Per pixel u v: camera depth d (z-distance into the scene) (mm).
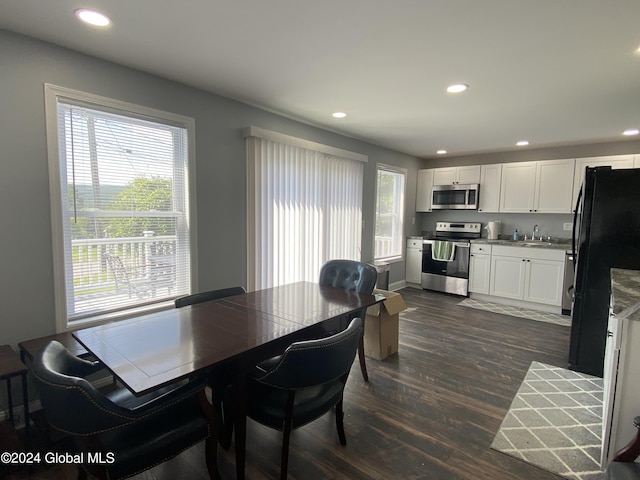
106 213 2361
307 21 1791
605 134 4098
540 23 1763
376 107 3211
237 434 1559
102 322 2348
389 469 1728
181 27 1860
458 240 5340
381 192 5258
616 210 2615
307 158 3775
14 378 2023
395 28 1845
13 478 1649
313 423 2104
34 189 2037
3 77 1897
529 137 4328
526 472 1727
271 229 3393
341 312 2035
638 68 2268
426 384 2594
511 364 2953
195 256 2836
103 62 2256
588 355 2781
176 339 1593
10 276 1990
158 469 1730
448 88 2715
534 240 5082
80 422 1125
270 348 1651
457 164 5863
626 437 1643
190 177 2764
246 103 3123
